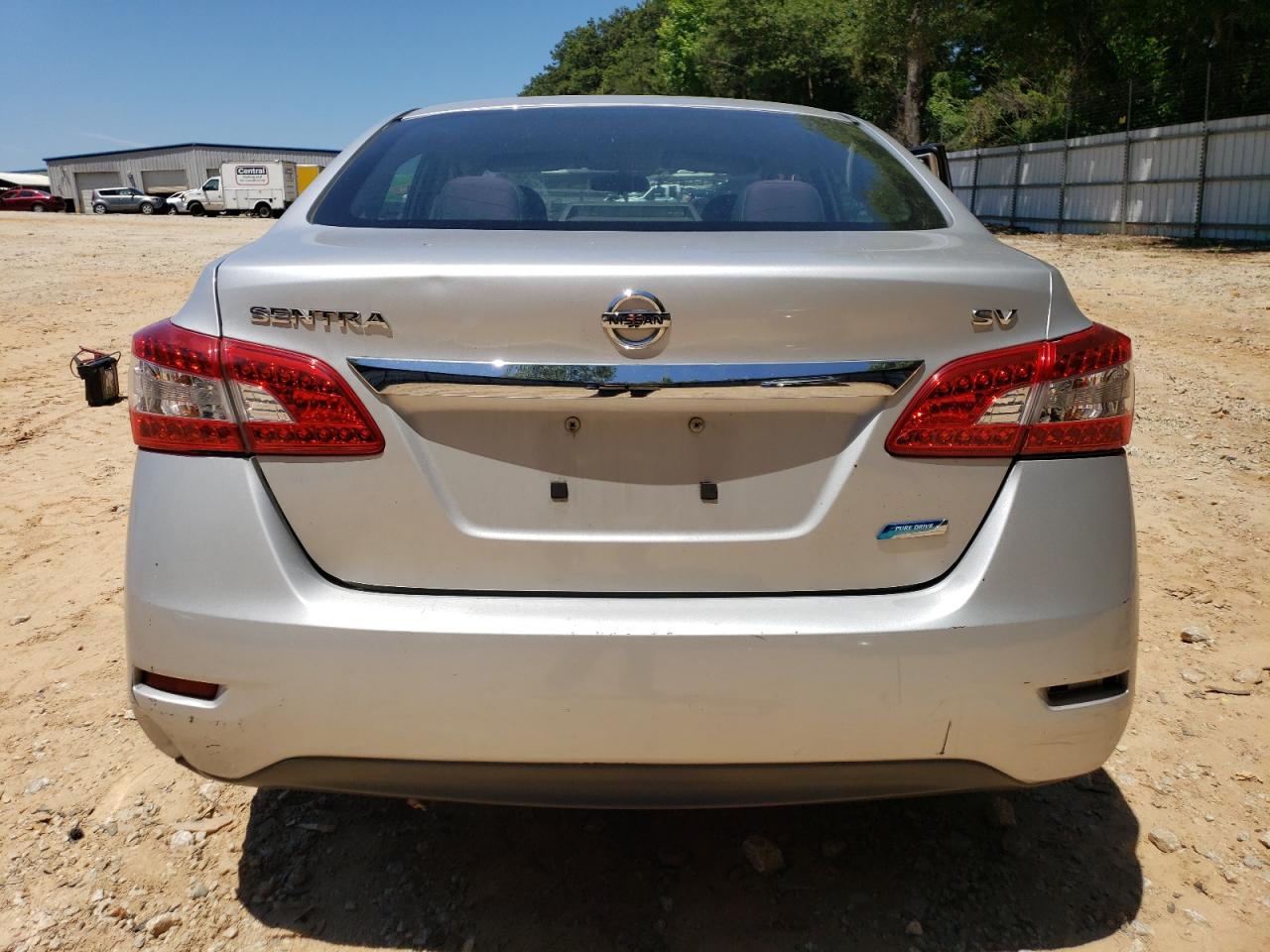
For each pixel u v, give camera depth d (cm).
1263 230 1933
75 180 6619
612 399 178
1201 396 703
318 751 183
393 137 266
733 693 178
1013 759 186
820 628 178
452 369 178
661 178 242
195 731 186
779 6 3962
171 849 240
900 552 185
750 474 185
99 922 216
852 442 184
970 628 180
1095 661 186
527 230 215
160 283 1314
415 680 178
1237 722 293
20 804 256
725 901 224
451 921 217
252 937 212
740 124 273
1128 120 2378
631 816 254
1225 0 2081
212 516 183
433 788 188
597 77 8569
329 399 181
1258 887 226
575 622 179
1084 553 185
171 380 185
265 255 195
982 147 3161
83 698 311
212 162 6259
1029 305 186
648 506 185
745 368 178
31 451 592
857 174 249
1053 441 185
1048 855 238
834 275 179
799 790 187
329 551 185
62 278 1355
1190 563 409
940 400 182
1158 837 241
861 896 225
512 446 184
